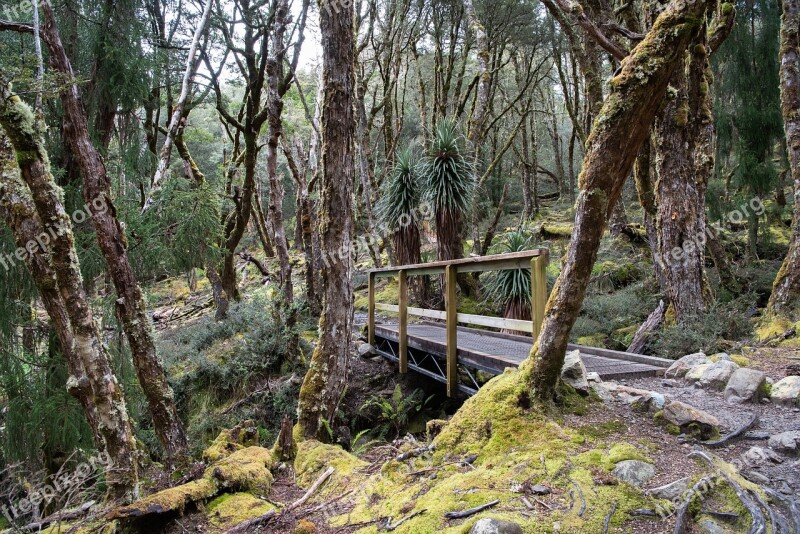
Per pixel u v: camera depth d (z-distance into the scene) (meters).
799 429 2.50
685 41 2.19
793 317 5.12
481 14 10.74
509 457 2.41
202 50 8.38
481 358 4.18
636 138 2.31
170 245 5.34
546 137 23.45
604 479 2.05
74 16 4.67
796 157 5.58
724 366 3.39
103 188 3.23
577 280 2.55
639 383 3.59
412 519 2.06
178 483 3.10
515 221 15.52
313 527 2.30
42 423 4.18
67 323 2.95
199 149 18.53
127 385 4.76
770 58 9.03
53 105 4.59
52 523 2.73
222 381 7.03
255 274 15.20
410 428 5.50
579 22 4.55
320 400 3.93
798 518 1.70
